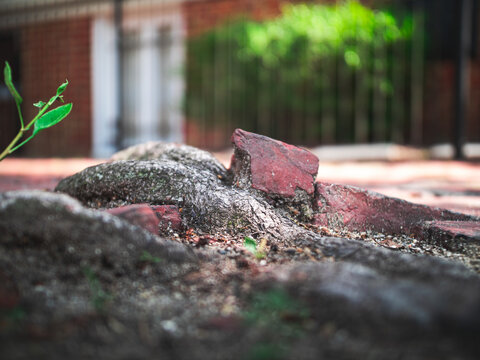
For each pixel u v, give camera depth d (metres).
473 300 0.52
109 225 0.59
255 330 0.50
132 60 2.77
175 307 0.53
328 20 2.09
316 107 2.20
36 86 2.93
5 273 0.54
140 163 0.75
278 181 0.78
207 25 2.56
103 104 2.79
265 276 0.57
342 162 1.89
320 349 0.47
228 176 0.81
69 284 0.56
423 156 2.04
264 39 2.17
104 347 0.47
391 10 2.14
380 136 2.17
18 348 0.46
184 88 2.55
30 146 2.92
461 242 0.74
